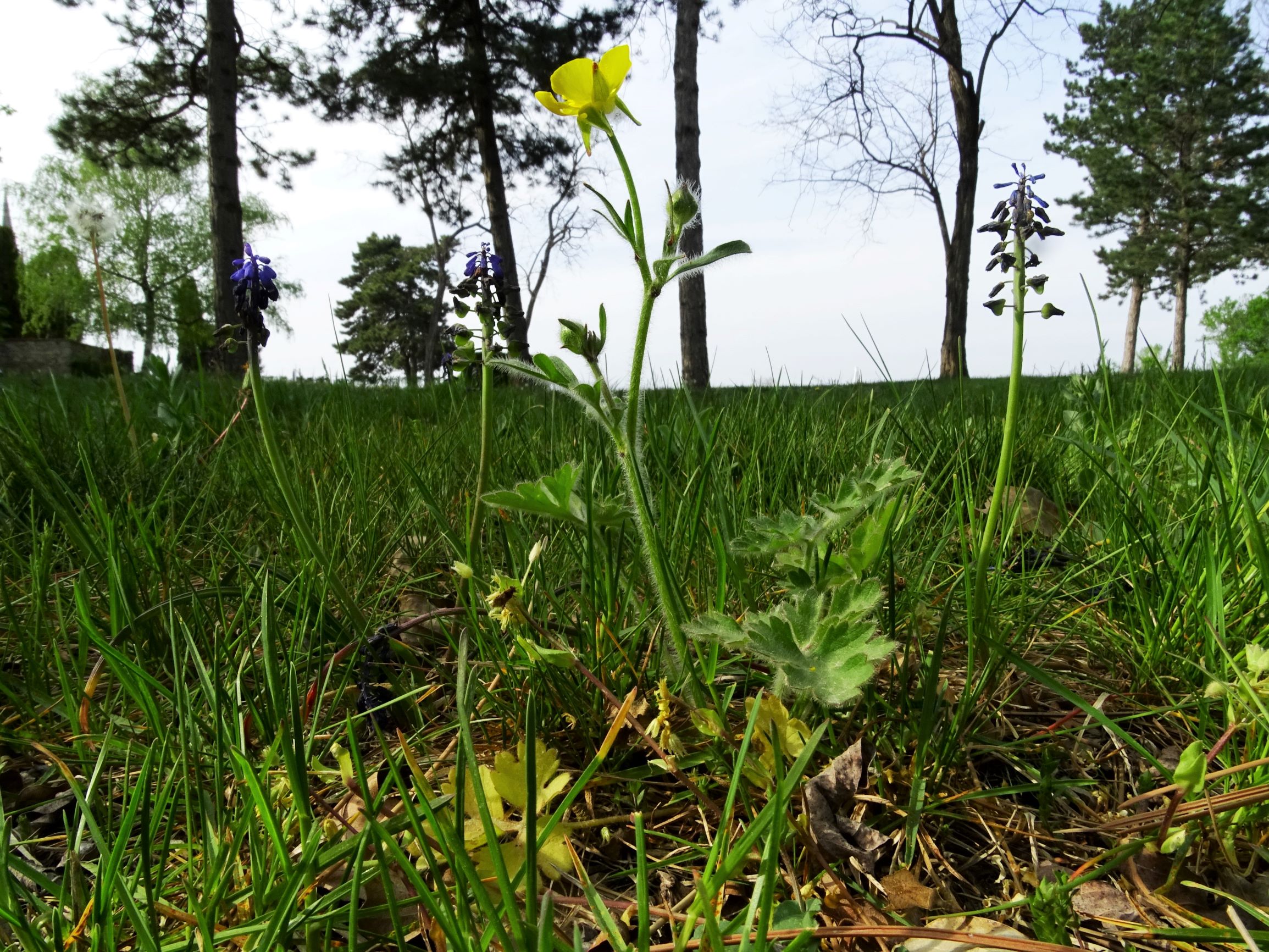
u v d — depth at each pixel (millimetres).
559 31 23047
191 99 23531
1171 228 48344
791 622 1338
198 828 1312
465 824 1178
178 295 49406
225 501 2920
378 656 1781
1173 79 44844
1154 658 1745
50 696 1750
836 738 1477
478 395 5770
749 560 2074
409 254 68312
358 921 1127
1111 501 2459
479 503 2002
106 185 51906
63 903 1109
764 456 2910
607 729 1566
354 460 2961
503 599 1451
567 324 1339
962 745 1482
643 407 2988
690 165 17906
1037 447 3262
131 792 1418
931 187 27828
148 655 1818
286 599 1885
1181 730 1620
